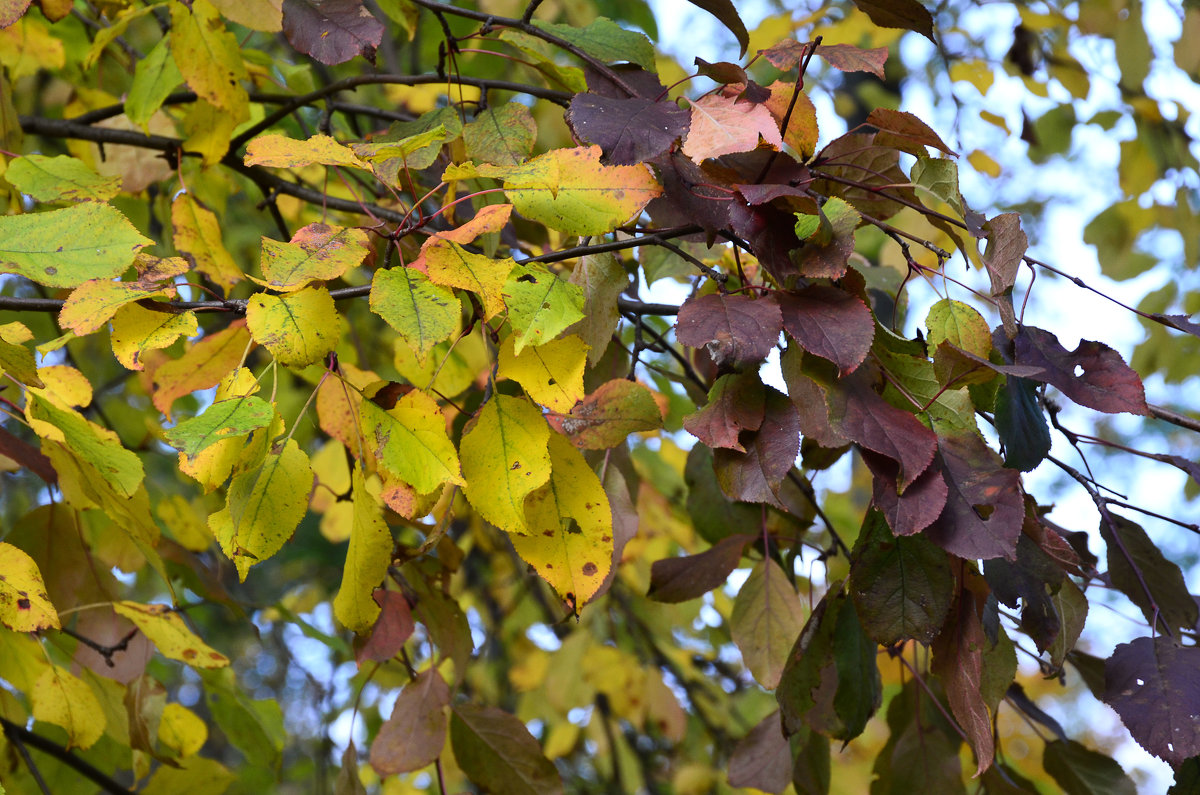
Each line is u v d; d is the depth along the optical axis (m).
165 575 1.31
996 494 1.11
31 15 1.70
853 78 3.13
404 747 1.29
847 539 2.45
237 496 1.09
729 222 1.14
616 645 2.98
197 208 1.43
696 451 1.41
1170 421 1.18
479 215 1.10
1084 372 1.13
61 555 1.35
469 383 1.38
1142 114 2.23
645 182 1.13
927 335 1.14
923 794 1.31
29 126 1.49
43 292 1.87
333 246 1.09
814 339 1.11
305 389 2.21
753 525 1.39
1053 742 1.34
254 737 1.68
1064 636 1.19
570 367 1.12
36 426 1.18
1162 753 1.13
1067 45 2.19
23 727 1.44
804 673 1.22
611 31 1.29
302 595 3.43
